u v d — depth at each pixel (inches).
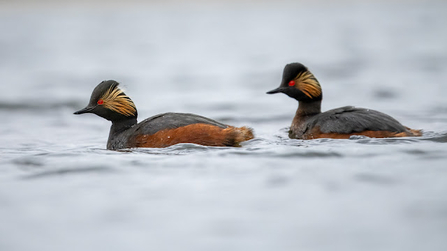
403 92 1002.1
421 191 378.3
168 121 541.6
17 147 592.7
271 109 889.5
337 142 537.6
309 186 395.5
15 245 319.3
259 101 967.6
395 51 1600.6
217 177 420.2
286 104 936.9
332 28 2244.1
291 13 2933.1
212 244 315.9
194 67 1428.4
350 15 2733.8
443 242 309.6
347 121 572.1
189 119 541.3
